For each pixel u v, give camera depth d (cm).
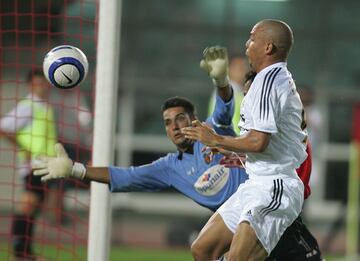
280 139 2281
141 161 6700
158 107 6681
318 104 6631
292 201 2291
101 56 2653
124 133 6675
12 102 6009
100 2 2659
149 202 6519
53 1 5600
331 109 6712
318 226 6525
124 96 6650
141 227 6169
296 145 2305
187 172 2555
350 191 5169
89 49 5884
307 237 2419
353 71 6631
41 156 2495
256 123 2208
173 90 6631
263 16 6500
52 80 2453
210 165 2545
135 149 6700
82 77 2469
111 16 2650
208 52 2506
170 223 5678
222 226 2373
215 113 2570
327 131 6738
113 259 4494
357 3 6550
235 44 6494
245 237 2250
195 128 2205
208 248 2391
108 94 2645
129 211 6384
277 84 2234
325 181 6694
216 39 6525
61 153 2491
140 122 6700
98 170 2520
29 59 5997
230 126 2594
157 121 6706
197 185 2550
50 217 4888
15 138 3869
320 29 6556
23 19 5600
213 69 2498
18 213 4225
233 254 2255
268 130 2195
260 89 2231
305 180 2450
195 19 6531
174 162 2567
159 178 2566
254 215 2261
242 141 2198
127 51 6562
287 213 2288
